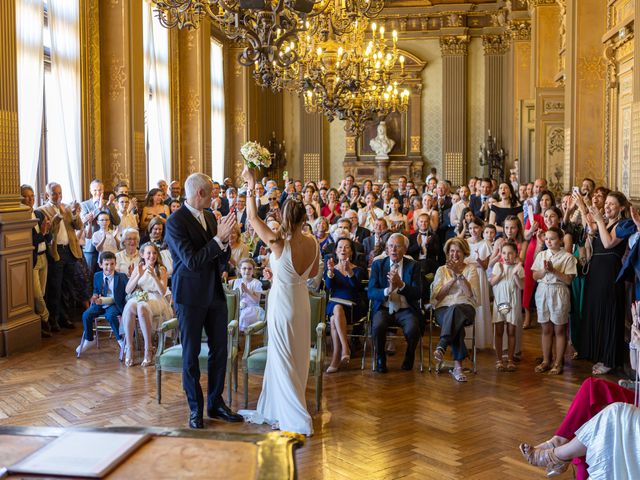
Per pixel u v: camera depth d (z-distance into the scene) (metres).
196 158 15.38
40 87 9.30
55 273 8.27
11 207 7.42
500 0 20.73
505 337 7.19
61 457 1.91
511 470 4.38
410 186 13.70
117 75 11.23
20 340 7.44
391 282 6.54
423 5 21.67
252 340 7.86
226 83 18.81
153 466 1.89
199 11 6.96
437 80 22.03
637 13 7.59
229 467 1.88
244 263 6.98
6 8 7.35
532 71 15.80
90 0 10.86
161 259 7.21
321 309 5.80
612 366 6.52
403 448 4.74
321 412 5.50
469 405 5.68
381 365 6.65
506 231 7.37
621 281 6.11
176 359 5.57
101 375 6.47
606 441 3.41
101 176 11.21
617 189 10.28
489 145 21.00
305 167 22.30
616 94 10.30
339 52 9.99
